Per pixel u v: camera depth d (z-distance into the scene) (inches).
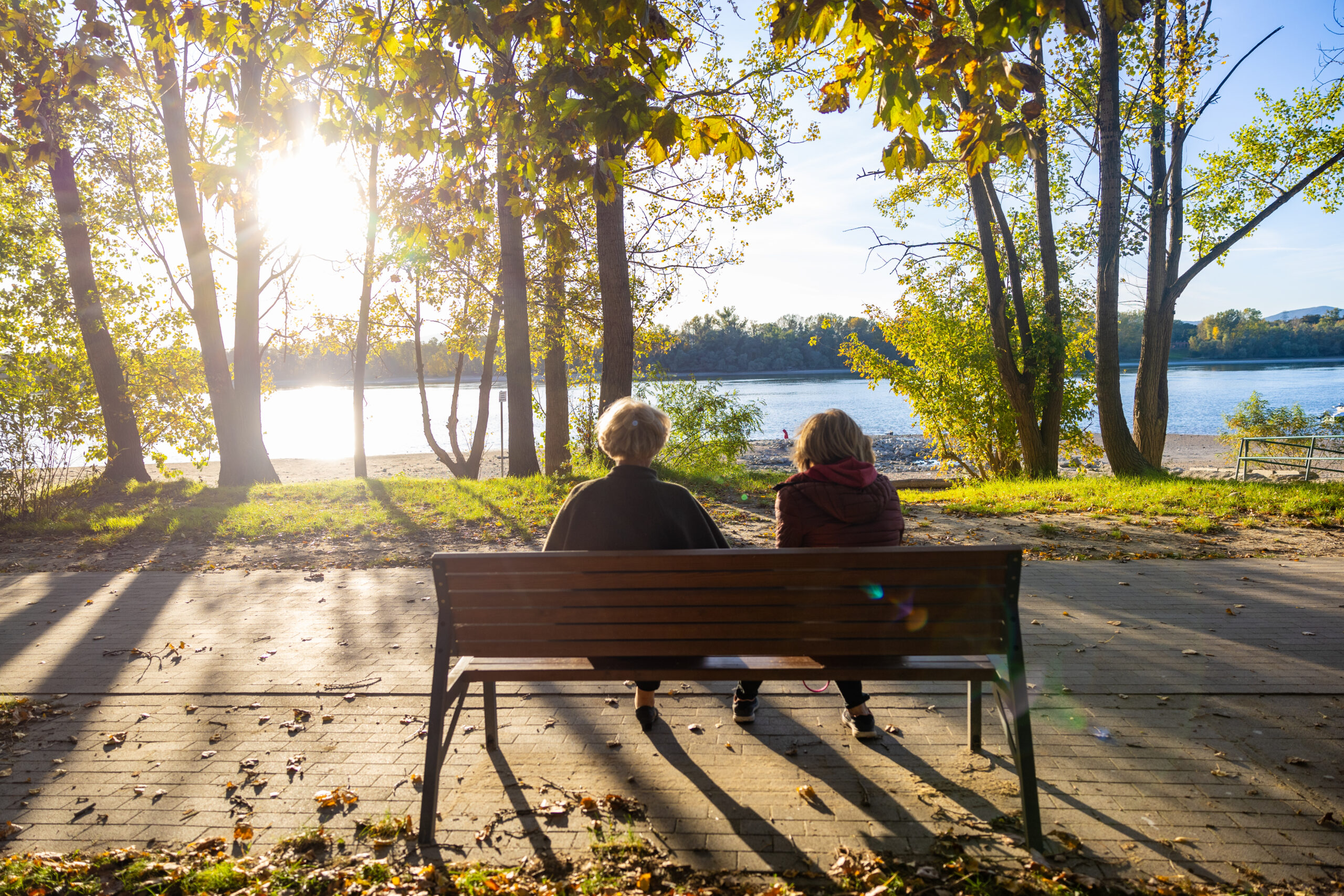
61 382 645.3
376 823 111.9
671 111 123.6
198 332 569.9
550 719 146.9
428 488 483.2
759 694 157.1
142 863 101.5
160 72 443.2
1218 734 134.2
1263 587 224.4
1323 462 715.4
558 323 685.3
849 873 96.7
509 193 160.4
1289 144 567.8
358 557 295.1
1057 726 138.7
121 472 612.7
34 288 684.1
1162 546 279.6
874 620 108.2
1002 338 614.2
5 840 109.3
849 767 125.7
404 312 775.1
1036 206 632.4
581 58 127.1
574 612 110.0
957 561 104.5
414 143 157.9
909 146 123.0
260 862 102.2
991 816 110.0
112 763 132.6
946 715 145.3
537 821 110.8
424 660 180.2
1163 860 98.3
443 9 124.1
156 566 286.8
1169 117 534.6
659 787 120.0
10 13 176.9
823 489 126.9
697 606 108.7
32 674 174.9
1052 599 216.1
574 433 772.6
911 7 119.3
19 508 406.0
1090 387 703.7
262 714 152.0
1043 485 467.5
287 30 150.1
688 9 479.5
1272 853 99.3
